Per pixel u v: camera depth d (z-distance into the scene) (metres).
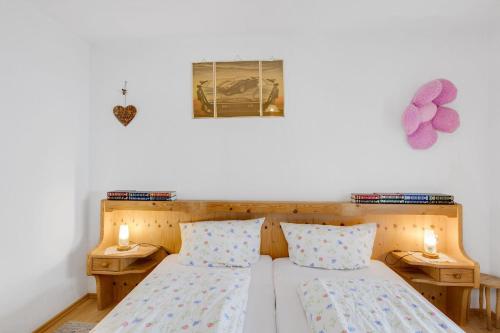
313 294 1.50
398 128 2.32
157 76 2.47
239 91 2.42
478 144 2.26
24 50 1.89
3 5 1.75
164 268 2.00
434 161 2.29
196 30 2.32
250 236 2.18
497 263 2.18
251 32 2.37
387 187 2.33
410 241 2.26
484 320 2.12
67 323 2.11
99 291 2.27
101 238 2.32
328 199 2.37
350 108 2.36
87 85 2.48
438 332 1.18
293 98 2.39
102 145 2.49
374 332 1.16
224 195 2.44
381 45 2.34
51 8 1.97
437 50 2.30
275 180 2.41
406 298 1.46
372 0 1.90
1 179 1.74
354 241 2.07
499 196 2.17
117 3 1.92
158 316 1.29
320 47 2.38
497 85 2.18
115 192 2.36
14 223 1.82
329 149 2.37
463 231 2.27
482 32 2.25
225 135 2.44
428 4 1.95
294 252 2.13
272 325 1.33
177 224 2.41
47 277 2.07
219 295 1.47
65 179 2.25
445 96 2.18
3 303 1.75
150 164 2.47
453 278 1.96
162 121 2.47
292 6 1.97
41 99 2.03
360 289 1.55
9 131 1.79
